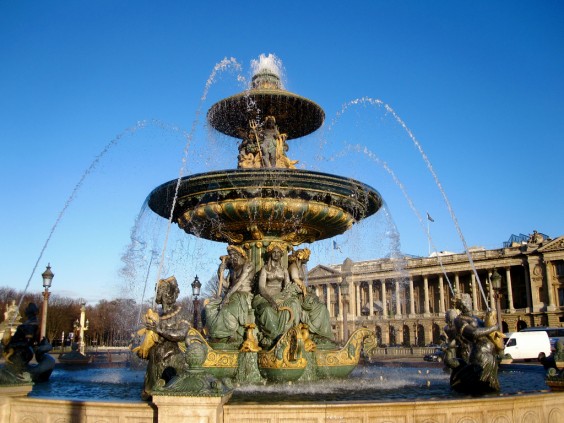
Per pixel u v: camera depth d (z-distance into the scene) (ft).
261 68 40.52
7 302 224.53
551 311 267.39
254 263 35.45
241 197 32.83
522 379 36.45
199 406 16.94
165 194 34.58
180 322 27.22
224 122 41.65
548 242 272.72
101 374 44.45
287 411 18.16
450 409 19.12
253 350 31.42
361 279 305.53
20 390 21.75
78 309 253.65
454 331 30.60
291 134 43.42
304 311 34.40
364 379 33.65
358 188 34.35
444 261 299.17
